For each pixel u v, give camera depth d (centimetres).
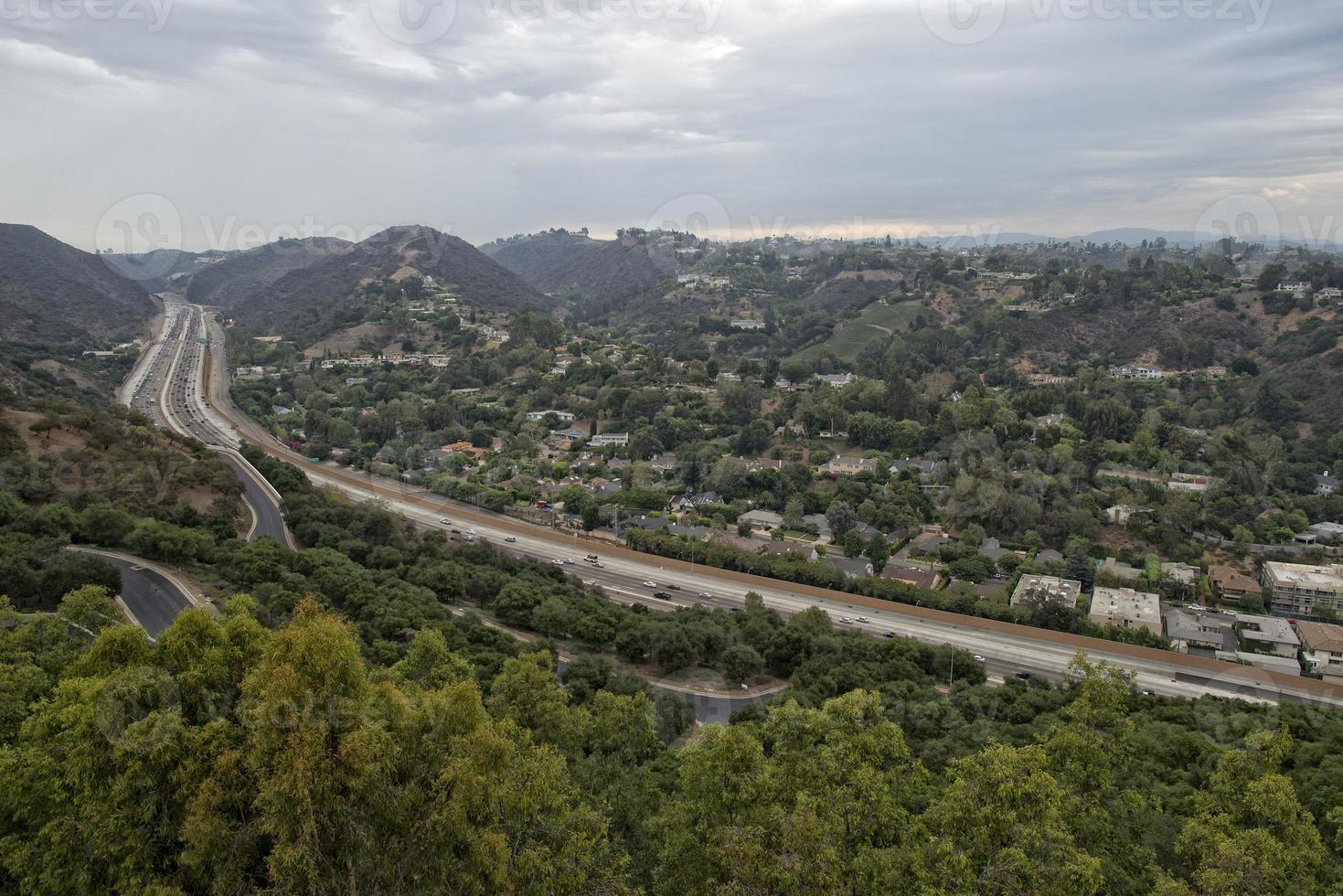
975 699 4688
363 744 1880
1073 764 2530
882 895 2100
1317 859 2269
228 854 1816
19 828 2008
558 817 2222
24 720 2328
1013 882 2014
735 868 2095
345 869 1834
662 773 3197
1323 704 5319
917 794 2875
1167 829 2628
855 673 5056
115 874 1844
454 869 1970
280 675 1869
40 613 3278
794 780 2384
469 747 2109
